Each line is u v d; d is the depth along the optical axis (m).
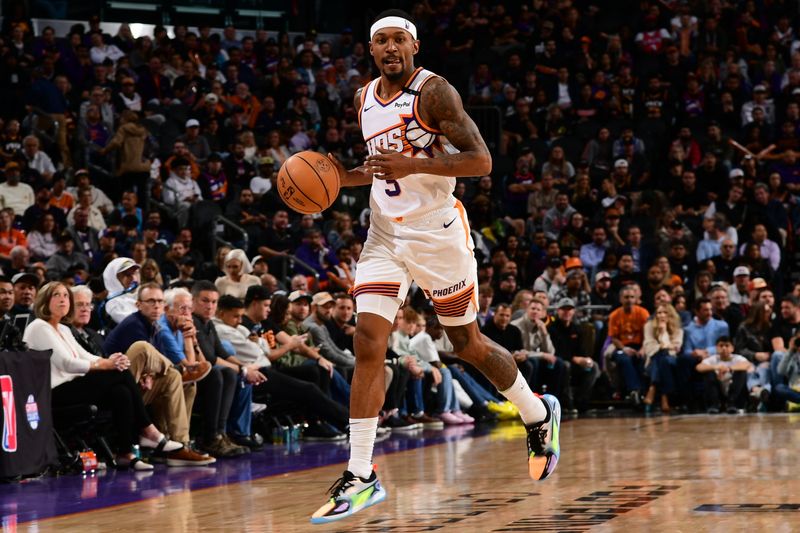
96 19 38.22
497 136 39.47
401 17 9.12
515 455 16.09
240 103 37.00
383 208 9.32
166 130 34.25
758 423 21.72
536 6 45.59
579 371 28.05
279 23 44.44
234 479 14.20
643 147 39.00
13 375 14.46
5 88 34.03
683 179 36.62
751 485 11.52
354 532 9.23
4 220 25.48
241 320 20.67
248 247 29.80
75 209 26.28
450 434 21.20
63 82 34.09
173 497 12.43
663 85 40.97
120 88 35.44
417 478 13.29
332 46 44.16
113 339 17.06
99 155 31.89
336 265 29.86
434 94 8.98
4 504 12.30
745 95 41.91
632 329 28.83
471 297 9.51
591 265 32.78
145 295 17.09
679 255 31.92
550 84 41.62
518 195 36.78
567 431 20.77
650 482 12.05
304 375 20.70
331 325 22.89
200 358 17.50
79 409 15.72
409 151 9.14
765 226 33.97
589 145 38.59
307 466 15.68
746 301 30.27
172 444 16.28
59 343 15.73
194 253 27.53
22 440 14.50
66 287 16.09
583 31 44.22
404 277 9.35
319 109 39.25
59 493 13.23
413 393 23.75
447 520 9.70
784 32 44.75
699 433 19.27
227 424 18.53
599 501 10.63
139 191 31.59
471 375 26.89
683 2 44.72
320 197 9.14
